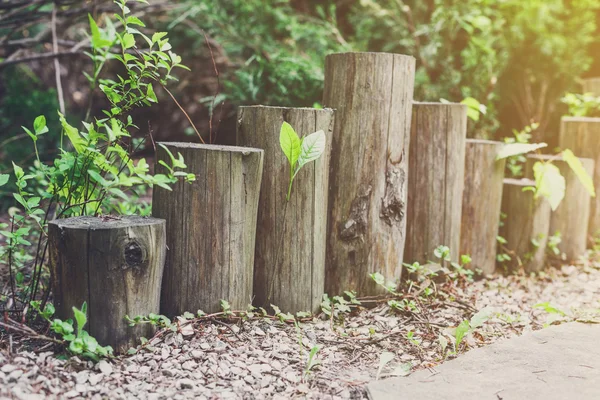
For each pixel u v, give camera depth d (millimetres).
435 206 3633
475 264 4020
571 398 2279
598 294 3789
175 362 2484
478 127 5637
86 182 2725
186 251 2764
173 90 6426
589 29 5926
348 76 3162
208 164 2715
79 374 2314
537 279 4121
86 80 7117
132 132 6449
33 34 6836
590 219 4754
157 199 2799
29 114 5969
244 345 2680
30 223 4352
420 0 5922
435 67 5824
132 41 2602
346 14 6578
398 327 3004
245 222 2824
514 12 5977
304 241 3023
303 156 2781
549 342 2822
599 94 5430
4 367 2256
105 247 2418
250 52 5887
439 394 2303
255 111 2975
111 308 2467
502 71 5844
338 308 3080
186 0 6012
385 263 3303
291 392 2334
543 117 6230
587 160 4410
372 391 2312
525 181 4320
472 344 2834
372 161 3205
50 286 2744
